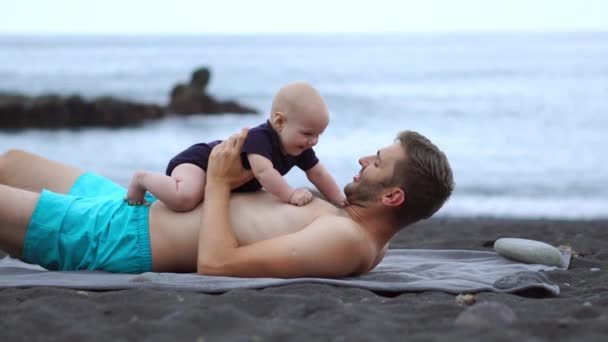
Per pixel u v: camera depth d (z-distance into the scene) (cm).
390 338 295
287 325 312
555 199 1326
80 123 2827
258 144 416
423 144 417
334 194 455
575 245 643
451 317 333
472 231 785
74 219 442
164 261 434
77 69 6656
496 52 9775
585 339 287
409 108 3272
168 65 7206
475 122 2748
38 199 442
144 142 2256
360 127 2597
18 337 300
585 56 8200
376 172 418
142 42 18350
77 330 306
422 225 878
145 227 435
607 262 536
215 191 421
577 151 1956
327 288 387
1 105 2748
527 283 398
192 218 432
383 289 398
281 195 423
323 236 408
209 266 407
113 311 337
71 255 443
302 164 448
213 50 11875
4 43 17775
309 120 409
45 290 377
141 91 4750
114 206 443
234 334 302
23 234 440
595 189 1427
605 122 2644
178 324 308
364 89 4416
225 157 419
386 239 437
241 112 3177
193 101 3100
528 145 2088
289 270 409
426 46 13062
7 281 401
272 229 420
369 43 15800
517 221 943
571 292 412
